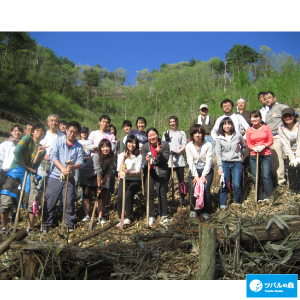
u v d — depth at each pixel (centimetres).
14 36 2666
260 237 295
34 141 446
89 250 284
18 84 2572
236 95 1577
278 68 1645
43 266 267
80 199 604
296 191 506
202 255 261
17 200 407
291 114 487
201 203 441
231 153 488
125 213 459
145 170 473
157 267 281
